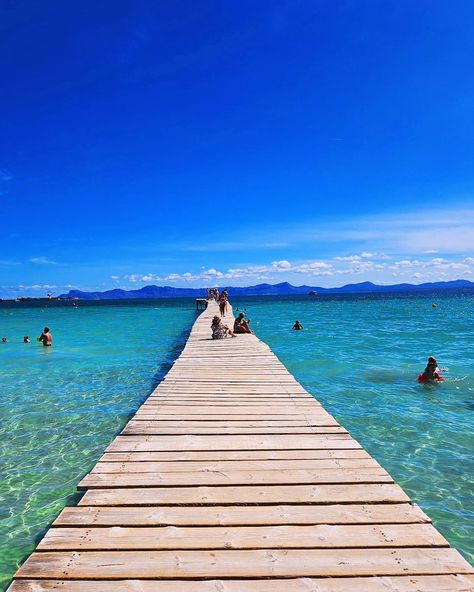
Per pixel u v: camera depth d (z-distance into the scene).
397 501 4.06
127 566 3.12
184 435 5.94
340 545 3.38
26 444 7.57
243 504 4.03
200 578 3.01
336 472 4.70
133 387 11.90
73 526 3.65
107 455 5.21
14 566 4.28
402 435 7.77
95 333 28.27
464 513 5.16
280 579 3.01
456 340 21.59
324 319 38.72
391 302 85.81
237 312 50.00
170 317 45.97
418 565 3.15
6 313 65.38
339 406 9.61
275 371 10.58
